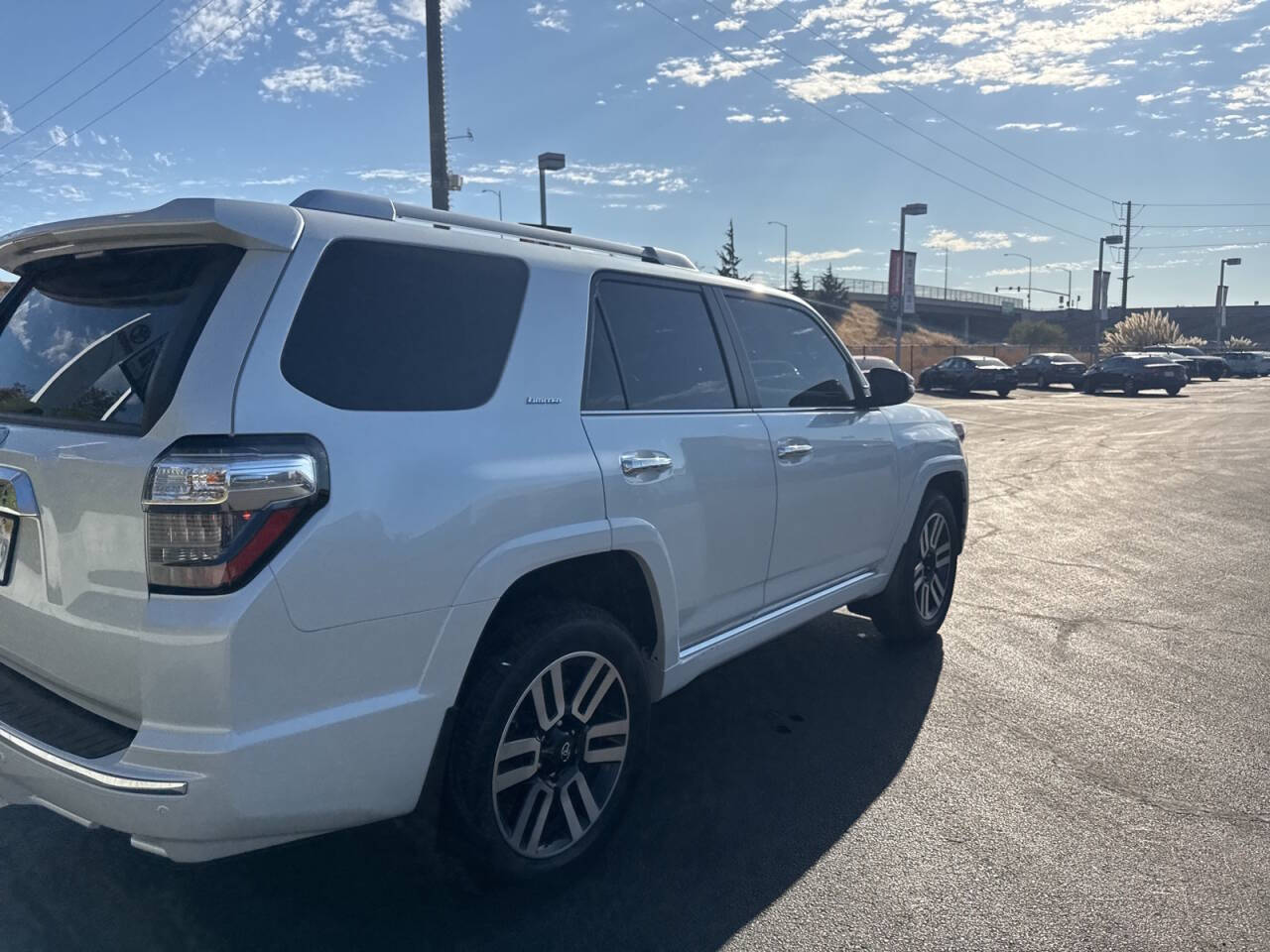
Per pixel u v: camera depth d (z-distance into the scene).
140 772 2.29
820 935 2.89
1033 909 3.02
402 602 2.56
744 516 3.87
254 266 2.49
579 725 3.14
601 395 3.33
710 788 3.84
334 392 2.53
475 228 3.37
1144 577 7.45
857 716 4.59
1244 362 56.09
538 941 2.85
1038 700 4.80
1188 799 3.76
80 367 2.71
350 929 2.89
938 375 39.31
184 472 2.27
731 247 68.12
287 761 2.37
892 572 5.29
